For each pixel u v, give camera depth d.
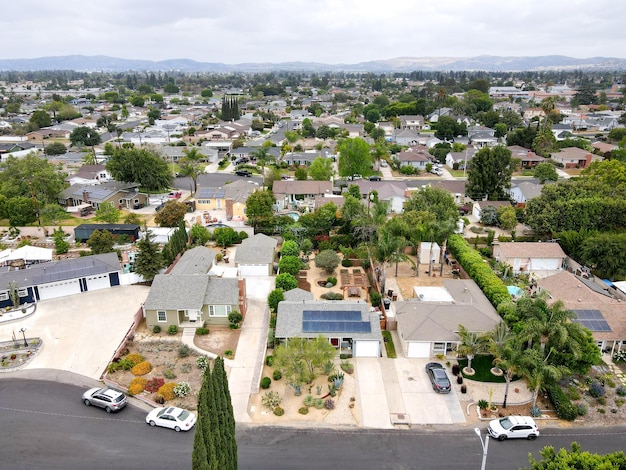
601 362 44.28
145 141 166.88
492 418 39.16
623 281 61.66
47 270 60.56
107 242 70.69
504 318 49.81
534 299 43.03
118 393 40.34
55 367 45.59
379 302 57.25
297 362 41.69
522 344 41.22
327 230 77.56
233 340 50.31
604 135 175.38
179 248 70.50
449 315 49.22
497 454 35.25
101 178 113.62
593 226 75.31
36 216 87.19
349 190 96.69
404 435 37.22
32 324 53.25
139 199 99.00
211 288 53.81
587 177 89.06
